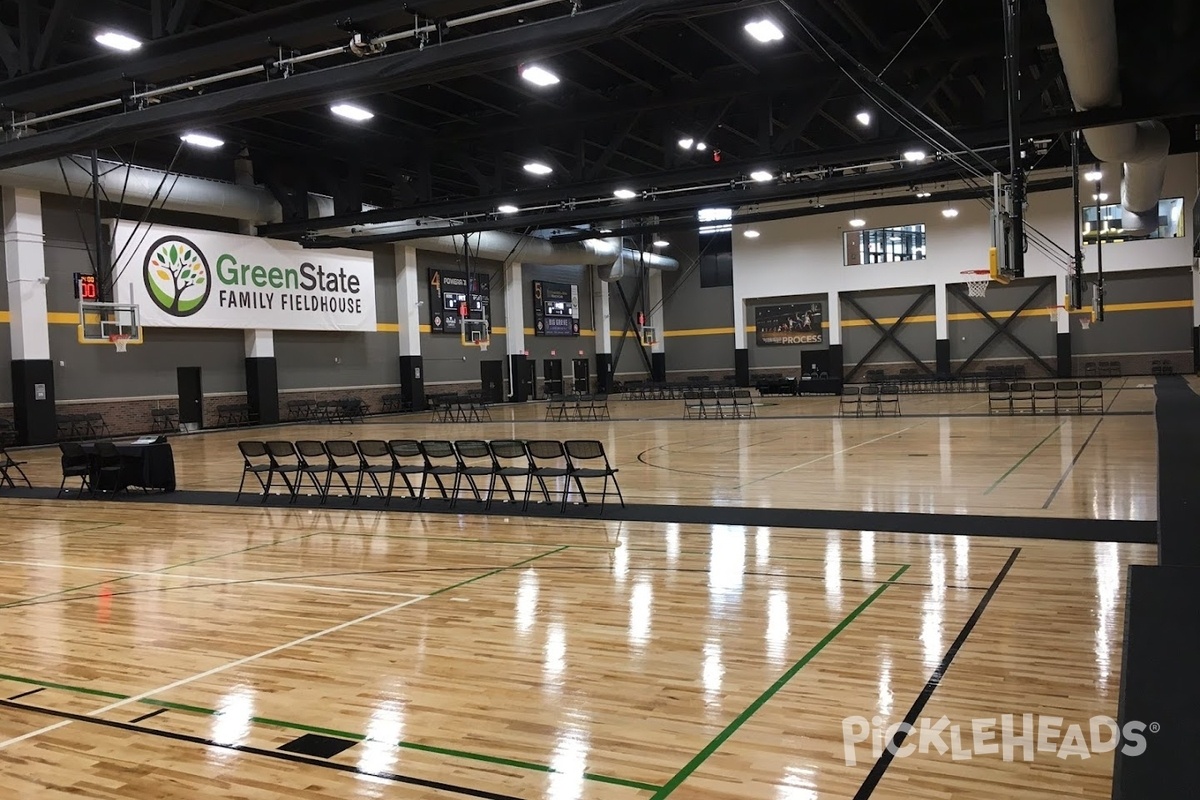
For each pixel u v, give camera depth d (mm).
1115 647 3959
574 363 30562
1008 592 4930
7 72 10141
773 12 10094
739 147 18297
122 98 8594
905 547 6184
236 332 20609
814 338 29172
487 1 6918
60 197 17234
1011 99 7586
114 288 17469
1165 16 9320
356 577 5898
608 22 6484
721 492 9039
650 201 19172
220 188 18203
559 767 2928
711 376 31797
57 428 16953
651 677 3785
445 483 10570
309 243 20719
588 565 6020
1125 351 24906
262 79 10844
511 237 25359
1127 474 8969
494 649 4246
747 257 29781
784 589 5184
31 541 7691
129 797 2799
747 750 3012
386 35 7246
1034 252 25297
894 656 3939
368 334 23828
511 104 14445
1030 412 17078
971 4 10805
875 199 22797
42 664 4219
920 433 14234
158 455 10516
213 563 6504
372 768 2967
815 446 12984
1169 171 23766
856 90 13203
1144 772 1385
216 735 3291
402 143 16719
